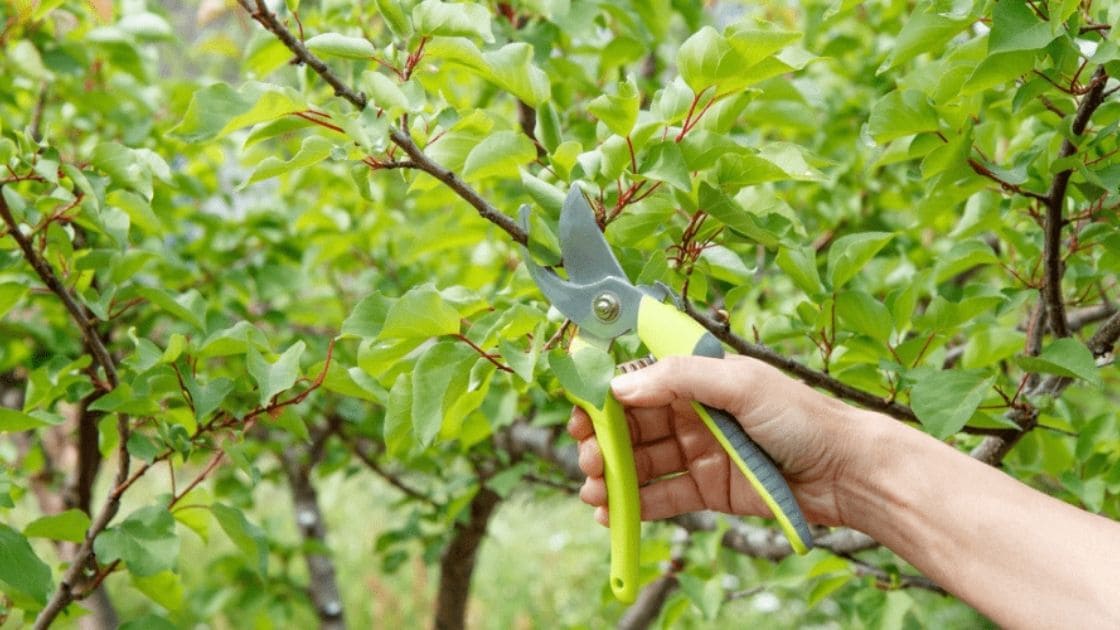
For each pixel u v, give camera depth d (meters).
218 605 2.72
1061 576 1.12
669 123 1.16
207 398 1.35
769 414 1.20
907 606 1.80
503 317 1.13
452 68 1.49
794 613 4.90
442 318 1.12
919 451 1.22
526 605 5.20
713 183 1.18
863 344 1.47
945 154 1.24
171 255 1.94
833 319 1.44
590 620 4.90
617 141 1.14
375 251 2.54
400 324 1.11
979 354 1.49
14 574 1.31
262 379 1.28
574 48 2.06
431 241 1.85
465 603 2.94
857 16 2.65
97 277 1.73
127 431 1.46
